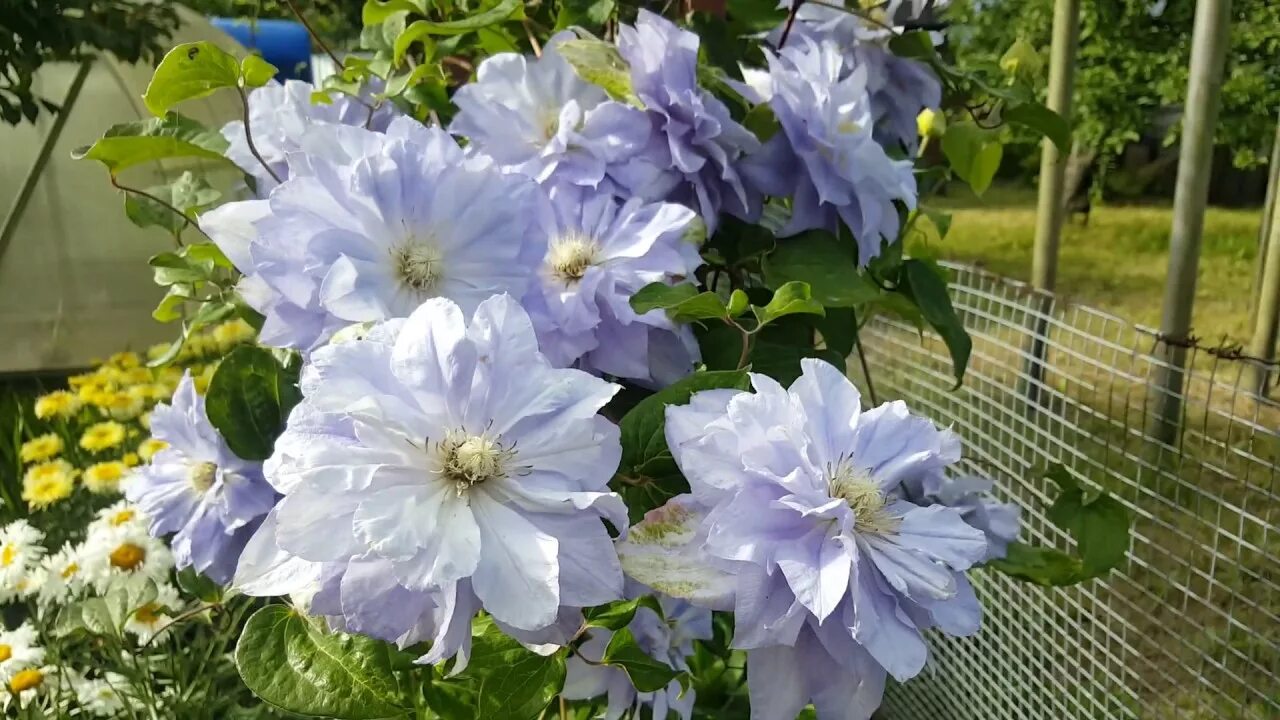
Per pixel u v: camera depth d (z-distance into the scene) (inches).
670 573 15.5
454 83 28.5
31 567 39.7
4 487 57.3
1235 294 115.5
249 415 21.5
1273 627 48.1
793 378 22.6
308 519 14.0
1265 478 57.9
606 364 19.3
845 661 15.6
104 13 74.0
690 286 18.8
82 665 40.4
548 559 14.3
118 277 97.4
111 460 62.2
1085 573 23.5
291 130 24.0
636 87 21.2
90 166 92.2
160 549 38.2
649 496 18.5
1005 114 30.8
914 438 17.2
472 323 15.6
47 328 95.7
